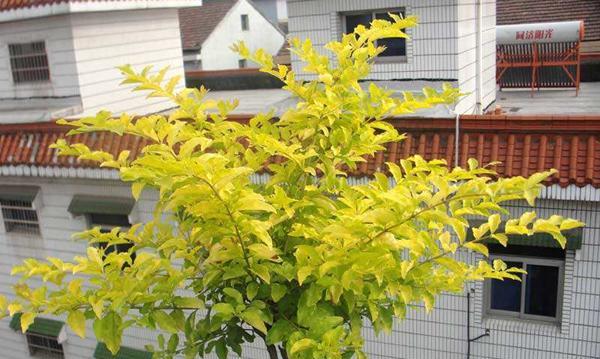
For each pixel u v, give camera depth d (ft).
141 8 39.19
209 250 14.06
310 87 15.37
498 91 42.24
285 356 15.55
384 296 14.80
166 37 42.96
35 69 37.96
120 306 11.96
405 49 31.48
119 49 39.11
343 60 15.20
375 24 15.34
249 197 11.41
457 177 13.11
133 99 40.27
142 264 13.14
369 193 12.19
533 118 24.07
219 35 96.17
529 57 38.93
